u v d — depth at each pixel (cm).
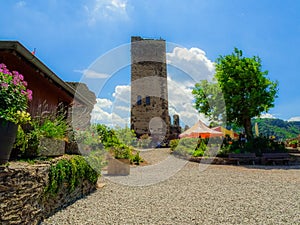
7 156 244
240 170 893
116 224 290
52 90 605
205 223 295
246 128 1509
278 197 438
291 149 1670
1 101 262
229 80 1465
